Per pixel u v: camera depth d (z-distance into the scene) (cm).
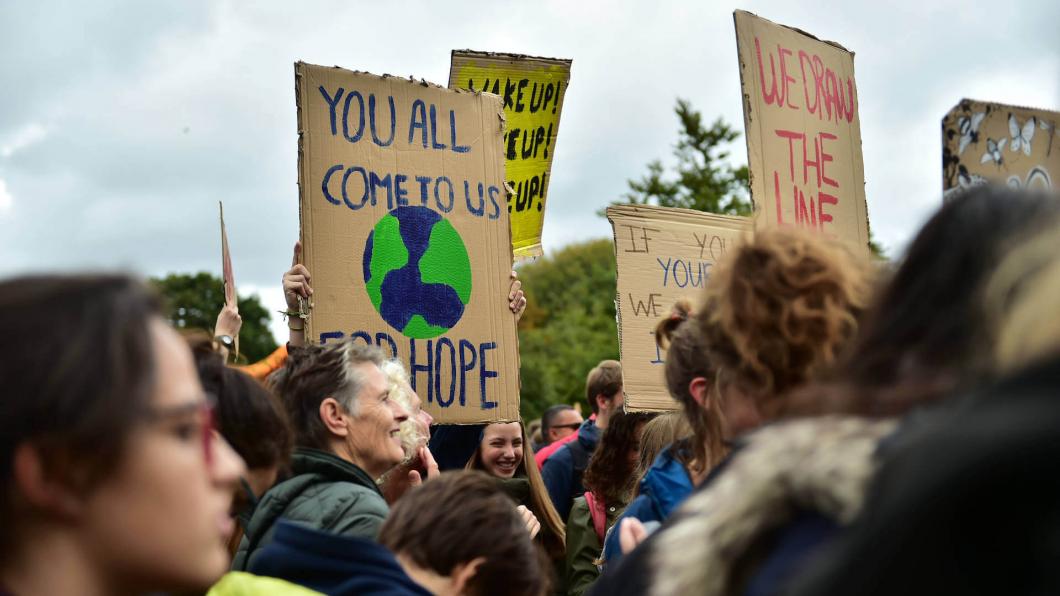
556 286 5719
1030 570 110
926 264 161
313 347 426
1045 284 131
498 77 667
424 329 527
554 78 679
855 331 212
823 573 125
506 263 557
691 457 371
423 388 523
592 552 582
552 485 699
